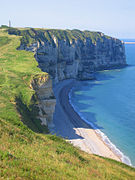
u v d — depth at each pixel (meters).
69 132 65.62
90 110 89.12
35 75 67.81
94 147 56.94
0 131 20.75
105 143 59.78
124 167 30.12
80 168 18.91
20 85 61.19
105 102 101.00
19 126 26.81
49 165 16.11
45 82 66.88
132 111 87.38
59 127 69.06
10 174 12.07
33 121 51.94
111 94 116.00
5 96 51.22
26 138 22.45
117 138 63.22
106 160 30.55
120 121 76.69
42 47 137.75
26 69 75.00
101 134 65.69
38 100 59.03
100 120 77.62
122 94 115.56
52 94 69.19
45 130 54.16
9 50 102.12
